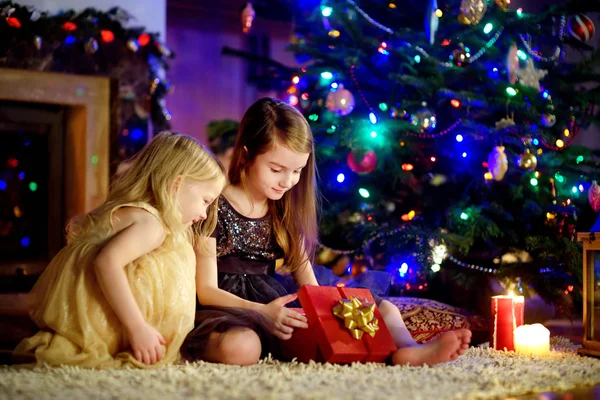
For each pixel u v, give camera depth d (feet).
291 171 6.41
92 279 5.60
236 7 15.96
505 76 9.71
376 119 9.19
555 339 7.79
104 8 11.30
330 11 9.91
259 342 5.80
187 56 15.84
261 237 6.77
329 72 9.71
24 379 4.85
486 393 4.59
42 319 5.69
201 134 15.98
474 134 9.17
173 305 5.76
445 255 8.71
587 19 9.36
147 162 6.00
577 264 8.70
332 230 9.64
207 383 4.69
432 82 9.15
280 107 6.56
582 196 9.37
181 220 5.91
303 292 5.87
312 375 5.06
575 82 10.02
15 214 11.35
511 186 9.18
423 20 10.39
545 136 9.27
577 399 4.63
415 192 9.57
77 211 11.35
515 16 9.81
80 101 11.11
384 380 4.91
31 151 11.48
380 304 6.34
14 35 10.36
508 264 8.89
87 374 5.02
